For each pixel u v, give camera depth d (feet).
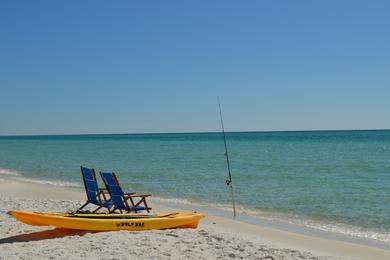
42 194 63.41
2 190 67.51
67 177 93.45
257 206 54.54
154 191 68.59
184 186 73.97
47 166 121.90
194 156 154.81
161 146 258.57
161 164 120.37
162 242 31.07
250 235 38.19
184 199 60.44
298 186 72.23
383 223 44.60
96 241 30.94
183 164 119.24
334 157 140.56
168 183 78.23
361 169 100.01
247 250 29.78
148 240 31.45
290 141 315.78
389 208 52.49
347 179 81.56
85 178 41.55
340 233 40.27
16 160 146.82
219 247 30.35
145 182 80.07
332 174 90.07
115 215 36.88
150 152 188.75
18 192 65.26
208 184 76.02
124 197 38.32
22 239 32.58
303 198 60.23
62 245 29.84
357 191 66.33
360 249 34.09
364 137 393.50
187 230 35.99
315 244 35.50
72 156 166.30
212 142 325.62
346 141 297.94
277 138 415.23
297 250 30.89
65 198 59.67
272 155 154.61
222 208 53.36
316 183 75.92
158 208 52.54
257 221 45.55
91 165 121.90
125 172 98.58
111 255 27.63
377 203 55.93
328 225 43.88
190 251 29.12
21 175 98.22
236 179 82.48
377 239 37.99
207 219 45.96
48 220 34.42
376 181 78.28
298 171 96.27
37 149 235.40
